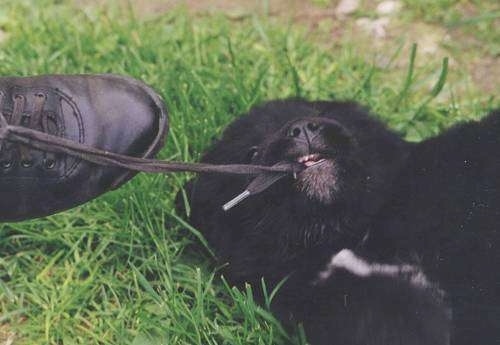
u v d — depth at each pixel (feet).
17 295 3.73
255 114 3.81
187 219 3.82
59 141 3.32
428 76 4.48
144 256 3.82
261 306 3.63
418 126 4.26
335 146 3.54
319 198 3.49
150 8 4.86
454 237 3.40
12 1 4.84
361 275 3.53
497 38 4.63
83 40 4.57
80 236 3.84
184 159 4.05
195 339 3.50
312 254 3.58
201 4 4.88
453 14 4.72
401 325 3.46
